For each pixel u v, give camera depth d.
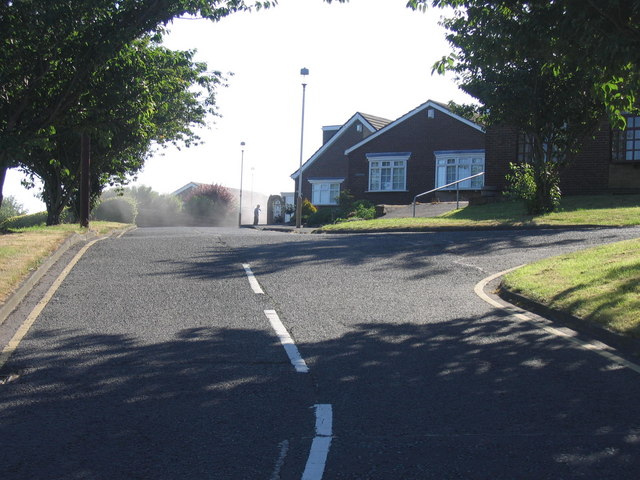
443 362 6.79
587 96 20.28
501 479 4.11
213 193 70.62
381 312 9.14
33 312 9.02
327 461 4.38
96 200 33.94
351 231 23.19
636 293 8.73
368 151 46.56
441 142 44.31
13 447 4.61
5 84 15.73
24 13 14.24
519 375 6.35
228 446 4.64
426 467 4.28
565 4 7.91
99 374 6.35
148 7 15.02
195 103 33.62
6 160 15.25
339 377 6.29
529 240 15.96
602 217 19.31
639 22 8.13
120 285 11.08
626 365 6.68
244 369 6.53
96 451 4.55
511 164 24.52
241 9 15.45
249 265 13.38
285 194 67.81
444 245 16.05
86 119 16.67
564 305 8.80
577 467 4.28
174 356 6.97
